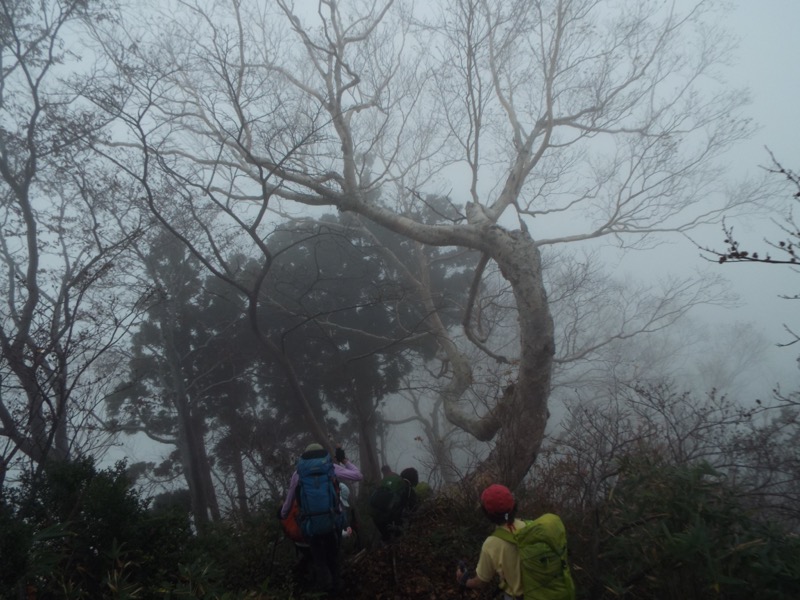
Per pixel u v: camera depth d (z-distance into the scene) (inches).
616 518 196.7
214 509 597.6
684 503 176.2
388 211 538.3
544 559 142.5
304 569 236.4
